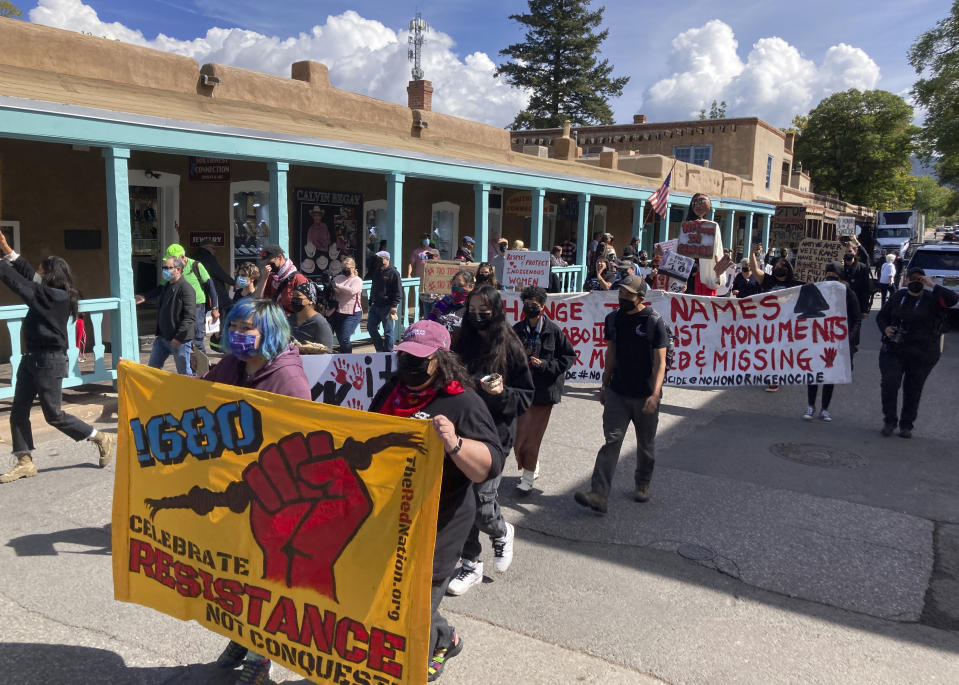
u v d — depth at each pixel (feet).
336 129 34.91
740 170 108.37
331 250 46.29
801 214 88.99
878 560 15.28
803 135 203.62
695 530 16.67
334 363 17.16
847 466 21.56
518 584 13.99
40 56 25.17
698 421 26.71
